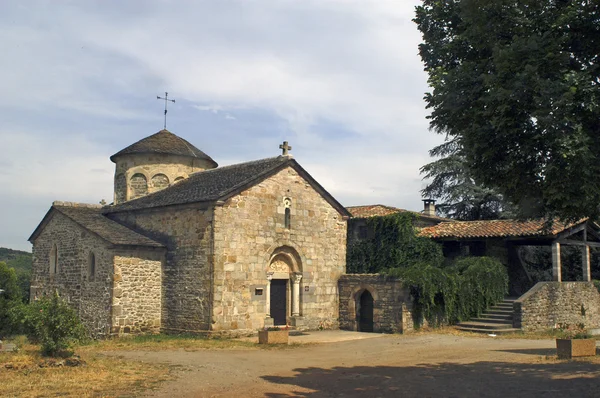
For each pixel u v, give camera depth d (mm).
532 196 11992
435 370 14602
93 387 12383
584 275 29203
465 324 25391
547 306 25875
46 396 11492
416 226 32500
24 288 42688
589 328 28047
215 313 22562
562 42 10984
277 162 25719
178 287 23984
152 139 32250
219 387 12836
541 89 10234
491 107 11133
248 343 21172
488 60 12086
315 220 26953
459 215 45500
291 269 26031
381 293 25375
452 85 11984
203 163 32750
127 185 31109
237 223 23594
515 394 11281
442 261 29969
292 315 25656
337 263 27766
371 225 31203
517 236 27562
